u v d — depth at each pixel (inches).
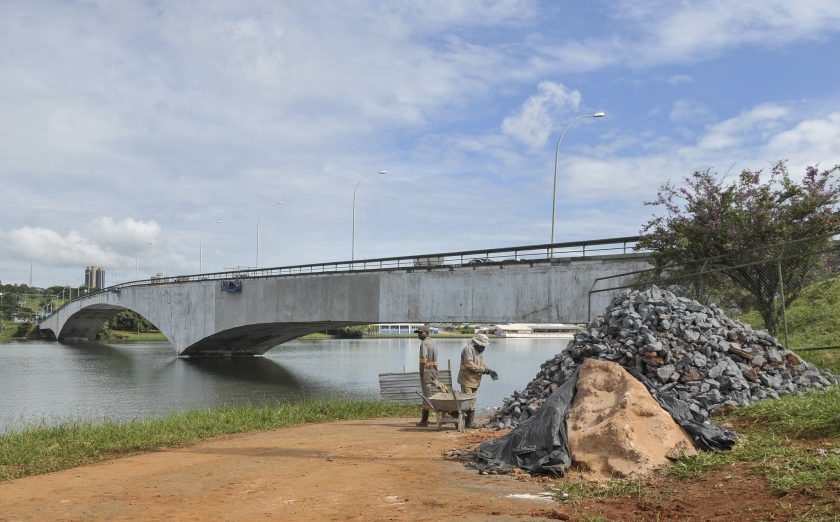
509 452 338.6
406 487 297.7
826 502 215.0
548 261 1108.5
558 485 285.3
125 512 269.4
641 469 288.8
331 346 3558.1
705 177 853.8
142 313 2714.1
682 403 344.2
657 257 859.4
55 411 1039.0
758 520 209.9
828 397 373.7
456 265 1294.3
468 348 526.0
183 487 318.0
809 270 648.4
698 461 289.3
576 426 326.3
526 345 3511.3
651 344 449.7
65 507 280.1
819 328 649.6
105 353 2847.0
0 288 6978.4
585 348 494.9
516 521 233.5
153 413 995.3
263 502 281.3
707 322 488.1
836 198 780.6
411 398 808.9
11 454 431.5
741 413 397.4
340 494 290.2
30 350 3080.7
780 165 820.0
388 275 1469.0
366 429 548.4
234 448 454.3
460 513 247.6
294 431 553.3
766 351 474.0
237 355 2544.3
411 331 5669.3
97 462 411.5
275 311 1878.7
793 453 282.7
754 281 678.5
